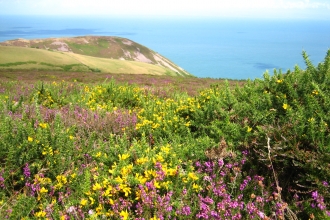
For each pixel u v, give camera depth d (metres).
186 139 4.66
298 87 4.49
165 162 3.51
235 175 3.37
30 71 56.38
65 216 2.70
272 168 3.35
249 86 5.93
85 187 3.04
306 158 3.13
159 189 3.07
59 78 38.81
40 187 3.18
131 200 2.90
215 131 4.40
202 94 6.75
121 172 3.15
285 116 4.02
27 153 3.61
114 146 4.23
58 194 3.26
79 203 2.96
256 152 3.65
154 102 7.96
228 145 3.94
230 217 2.83
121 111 6.89
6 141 3.79
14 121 4.65
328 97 3.86
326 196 2.87
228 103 5.08
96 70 117.06
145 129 5.11
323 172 2.99
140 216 2.71
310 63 4.57
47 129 4.06
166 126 5.10
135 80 35.38
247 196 3.21
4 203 2.93
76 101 7.54
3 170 3.35
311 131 3.29
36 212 2.79
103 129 5.29
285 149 3.39
